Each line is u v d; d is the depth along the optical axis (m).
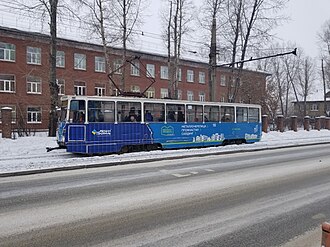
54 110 20.20
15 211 6.19
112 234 5.02
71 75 37.06
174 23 30.20
